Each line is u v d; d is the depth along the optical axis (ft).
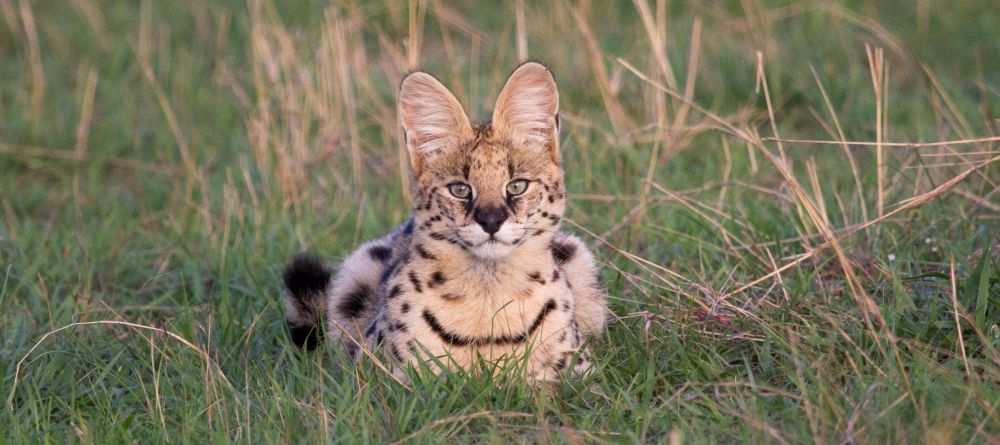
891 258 33.17
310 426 26.94
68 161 51.52
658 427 26.81
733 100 53.26
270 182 46.21
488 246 28.22
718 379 28.68
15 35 65.77
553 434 26.14
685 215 38.34
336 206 44.42
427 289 28.89
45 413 29.22
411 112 29.89
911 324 29.78
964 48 57.16
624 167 45.01
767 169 45.06
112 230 43.83
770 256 33.47
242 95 52.90
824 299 32.45
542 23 61.16
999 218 35.35
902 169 40.37
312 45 57.72
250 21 64.64
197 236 42.96
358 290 33.91
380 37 53.16
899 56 56.13
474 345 28.71
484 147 29.17
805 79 53.62
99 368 31.48
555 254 32.68
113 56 61.98
